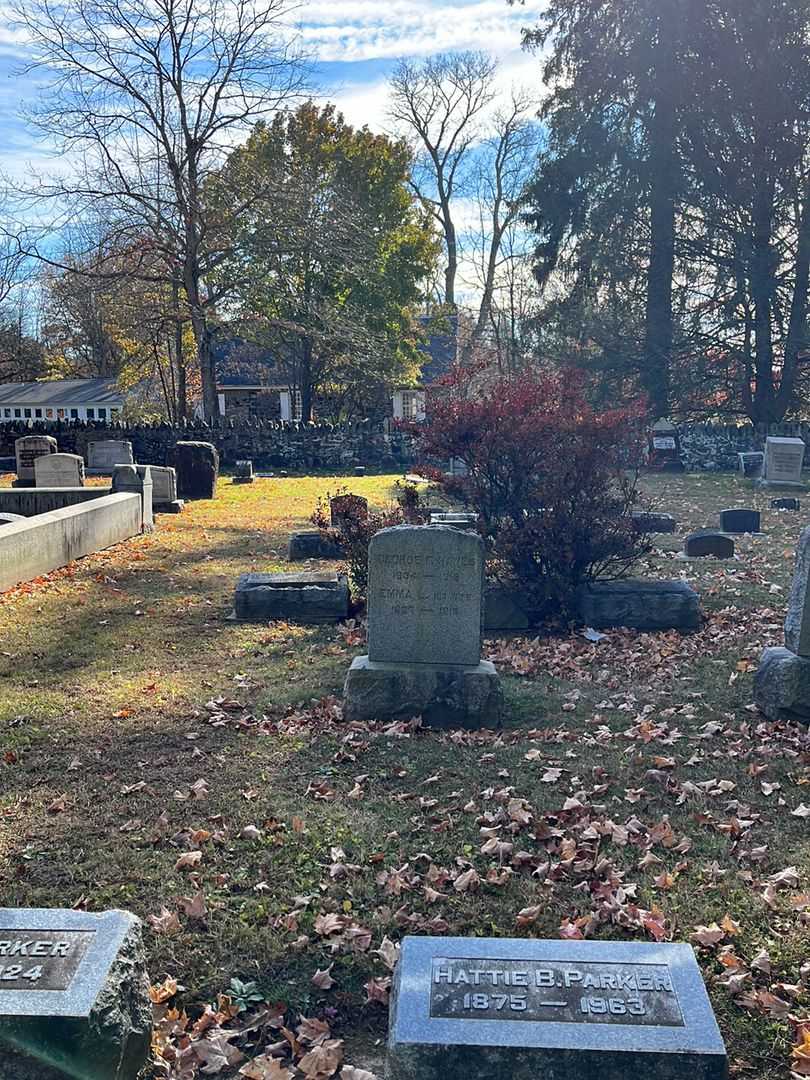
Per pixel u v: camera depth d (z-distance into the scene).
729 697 7.56
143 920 4.48
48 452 26.41
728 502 20.39
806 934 4.25
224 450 31.45
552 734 6.82
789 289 29.89
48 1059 2.89
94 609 10.86
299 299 31.91
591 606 9.74
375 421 42.53
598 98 29.28
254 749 6.59
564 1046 2.77
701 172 28.53
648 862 4.92
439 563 6.97
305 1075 3.54
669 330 29.05
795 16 27.25
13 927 3.29
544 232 30.39
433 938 3.23
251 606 10.34
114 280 30.56
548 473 9.75
